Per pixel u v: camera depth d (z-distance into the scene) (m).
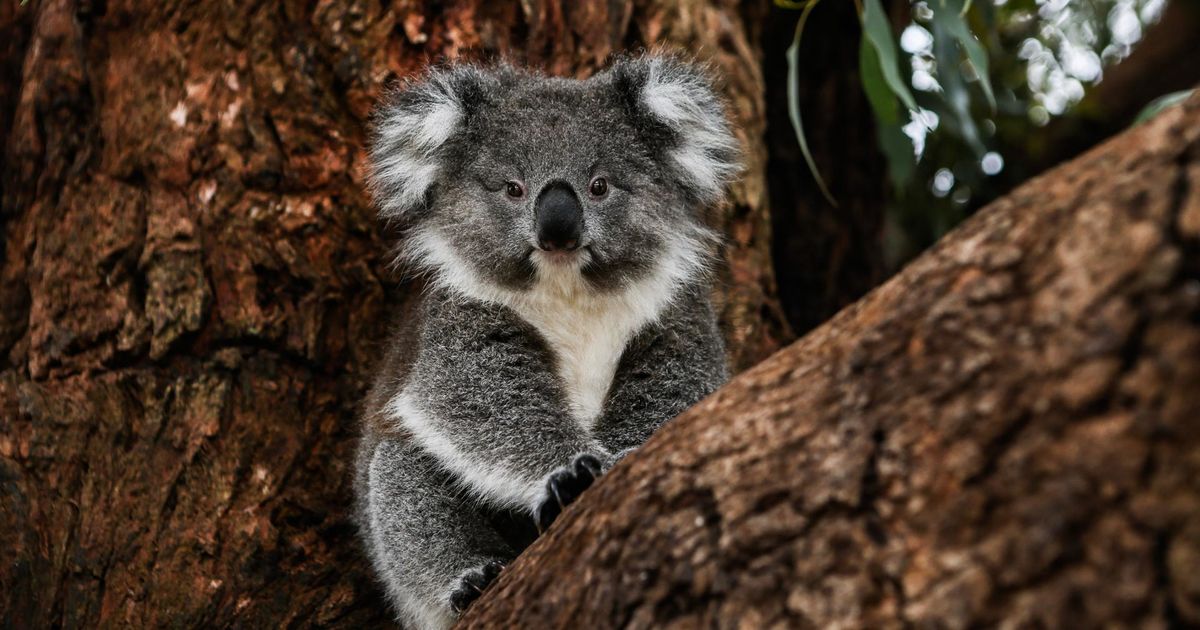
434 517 4.14
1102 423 1.78
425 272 4.51
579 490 3.41
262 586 4.40
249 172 4.71
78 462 4.43
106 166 4.78
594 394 4.31
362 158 4.84
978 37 6.75
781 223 6.31
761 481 2.25
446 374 4.16
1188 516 1.67
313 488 4.62
